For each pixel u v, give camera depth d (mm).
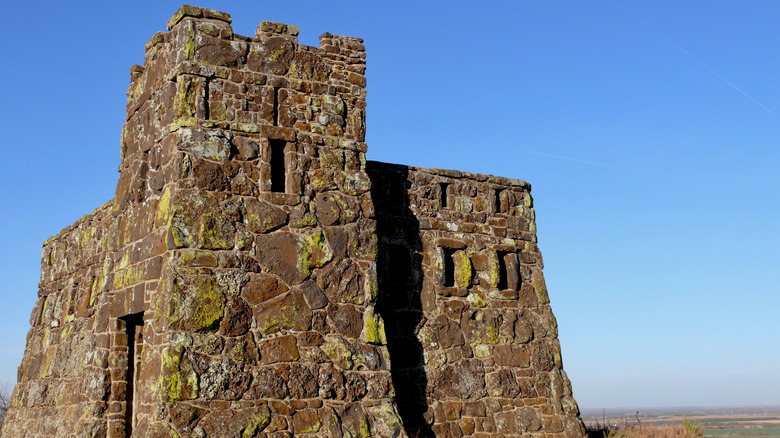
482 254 17078
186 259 11594
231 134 12469
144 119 13383
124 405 13008
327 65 13797
